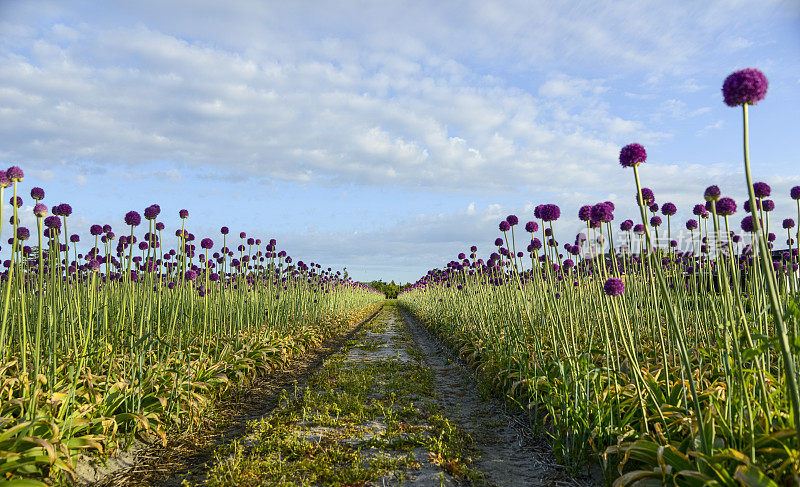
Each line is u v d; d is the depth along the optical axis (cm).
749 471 224
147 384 488
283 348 852
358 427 490
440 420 507
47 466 350
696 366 422
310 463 385
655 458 289
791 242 541
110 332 583
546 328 566
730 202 306
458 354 949
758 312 372
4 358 457
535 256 560
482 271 1006
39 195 422
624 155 261
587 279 630
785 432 236
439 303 1402
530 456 421
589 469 373
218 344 724
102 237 647
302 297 1251
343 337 1386
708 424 270
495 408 577
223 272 871
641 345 547
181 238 667
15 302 504
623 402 357
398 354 962
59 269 523
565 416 398
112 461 403
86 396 422
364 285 3147
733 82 202
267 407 607
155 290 780
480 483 366
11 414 368
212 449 451
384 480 364
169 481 383
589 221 389
